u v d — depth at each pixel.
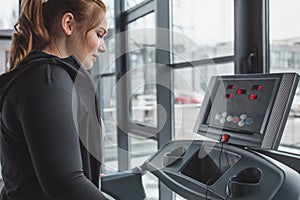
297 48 1.59
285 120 1.05
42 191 0.73
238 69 1.85
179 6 2.54
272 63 1.76
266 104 1.10
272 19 1.75
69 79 0.74
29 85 0.69
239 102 1.21
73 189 0.65
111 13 3.00
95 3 0.83
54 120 0.67
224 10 2.01
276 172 0.92
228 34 1.97
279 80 1.10
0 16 2.72
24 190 0.74
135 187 1.34
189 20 2.41
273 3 1.74
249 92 1.19
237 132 1.16
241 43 1.84
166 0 2.59
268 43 1.78
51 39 0.81
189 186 1.09
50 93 0.68
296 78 1.07
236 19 1.86
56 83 0.70
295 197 0.83
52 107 0.67
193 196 1.05
